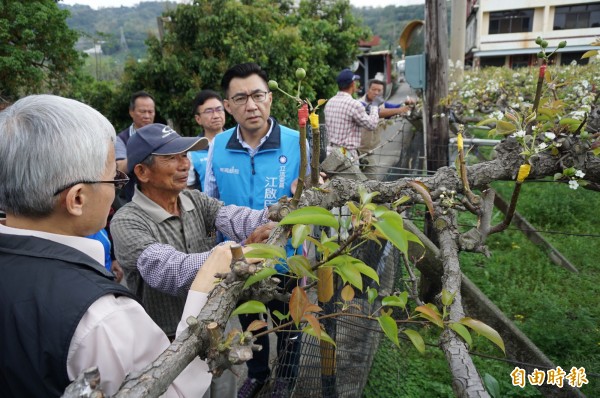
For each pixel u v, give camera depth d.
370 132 5.62
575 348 2.96
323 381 2.10
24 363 0.95
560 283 3.92
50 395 0.95
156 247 1.68
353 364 2.35
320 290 1.35
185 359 0.86
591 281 3.91
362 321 2.44
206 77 7.47
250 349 0.88
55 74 7.35
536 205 5.42
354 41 12.84
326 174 2.48
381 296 2.79
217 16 7.55
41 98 1.09
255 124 2.39
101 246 1.18
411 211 3.13
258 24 7.96
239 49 7.40
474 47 24.59
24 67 6.54
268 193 2.45
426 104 4.14
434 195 1.63
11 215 1.10
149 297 1.88
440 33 3.85
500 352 2.94
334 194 1.70
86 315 0.95
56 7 6.97
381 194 1.72
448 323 1.04
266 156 2.45
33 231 1.07
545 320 3.21
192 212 2.00
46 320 0.93
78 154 1.03
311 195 1.58
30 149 1.00
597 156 1.54
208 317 0.96
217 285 1.07
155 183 1.82
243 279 1.04
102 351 0.94
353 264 1.07
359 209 1.03
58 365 0.93
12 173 1.02
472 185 1.67
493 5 23.11
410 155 5.44
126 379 0.78
